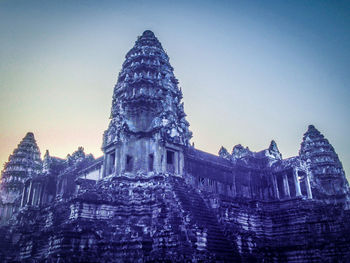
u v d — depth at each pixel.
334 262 48.06
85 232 42.66
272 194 67.81
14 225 63.53
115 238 43.22
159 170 54.34
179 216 43.91
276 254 53.06
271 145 74.44
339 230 51.34
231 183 65.81
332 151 94.88
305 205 59.84
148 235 43.53
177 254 38.41
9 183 88.31
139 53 66.62
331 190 89.12
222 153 79.75
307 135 98.31
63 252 40.25
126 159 56.09
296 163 66.50
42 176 70.56
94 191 48.72
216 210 49.44
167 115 58.84
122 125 57.47
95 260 40.56
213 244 43.22
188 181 58.69
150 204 47.91
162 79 63.81
